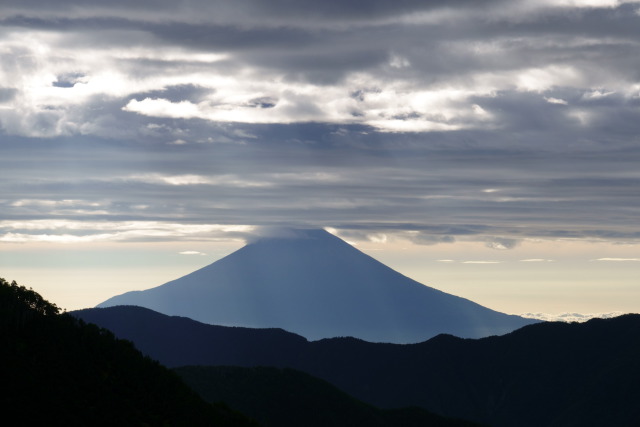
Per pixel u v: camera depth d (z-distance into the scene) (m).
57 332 136.38
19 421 110.69
